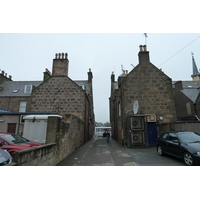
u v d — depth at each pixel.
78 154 8.94
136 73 13.80
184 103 21.69
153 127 12.46
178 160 6.80
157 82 13.59
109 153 9.30
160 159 7.18
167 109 13.00
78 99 15.74
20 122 11.76
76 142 11.13
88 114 20.80
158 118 12.73
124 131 12.83
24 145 6.05
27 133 8.20
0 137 6.13
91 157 8.02
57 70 16.50
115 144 15.06
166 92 13.38
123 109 13.19
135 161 6.94
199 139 6.46
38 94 15.81
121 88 14.05
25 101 18.41
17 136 7.01
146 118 12.40
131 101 13.23
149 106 13.06
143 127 12.05
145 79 13.66
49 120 6.35
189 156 5.69
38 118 8.35
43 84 16.06
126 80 13.68
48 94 15.82
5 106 18.19
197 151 5.43
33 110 15.42
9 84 22.03
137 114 12.73
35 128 8.24
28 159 3.84
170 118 12.82
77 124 11.67
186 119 20.97
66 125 8.02
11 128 11.68
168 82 13.59
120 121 16.02
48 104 15.59
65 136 7.80
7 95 19.00
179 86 23.36
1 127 11.66
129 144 11.91
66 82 16.14
